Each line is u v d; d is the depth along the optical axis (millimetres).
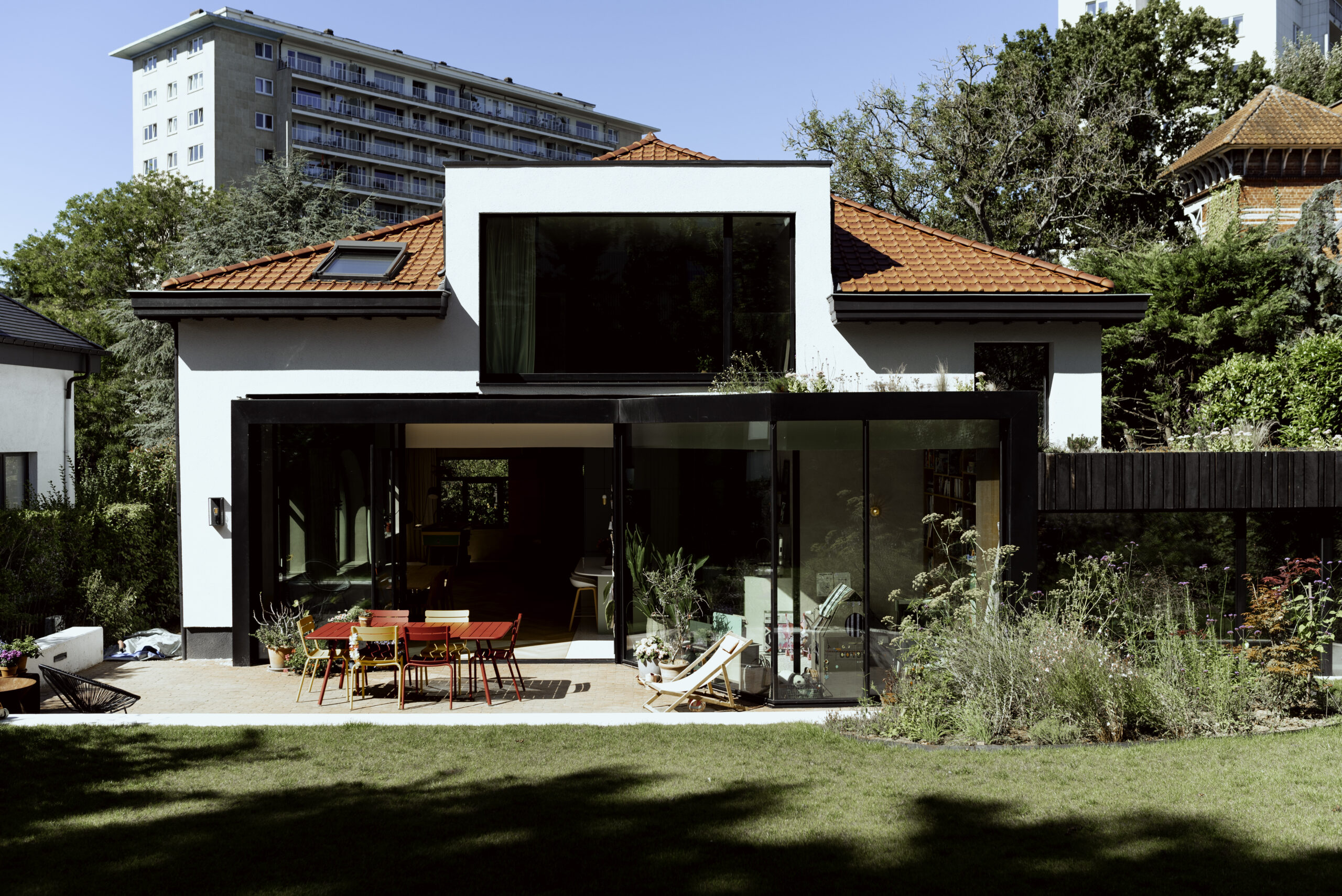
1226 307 19312
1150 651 9320
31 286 41156
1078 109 31250
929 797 6621
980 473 10648
